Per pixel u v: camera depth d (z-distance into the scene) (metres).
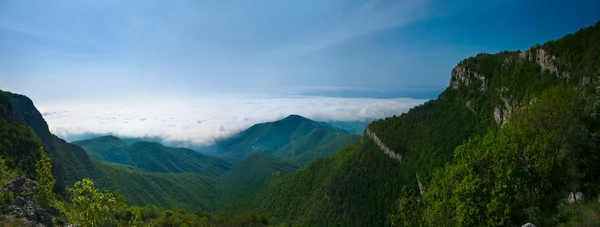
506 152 42.25
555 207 39.66
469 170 43.06
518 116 50.81
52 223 39.59
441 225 44.12
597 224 33.25
